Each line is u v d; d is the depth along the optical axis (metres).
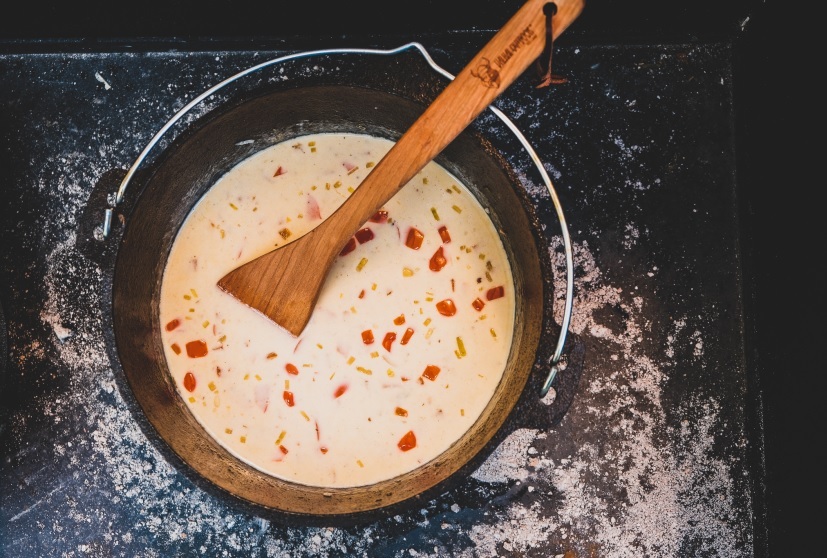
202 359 0.88
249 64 0.90
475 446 0.82
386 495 0.83
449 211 0.90
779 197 0.86
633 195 0.89
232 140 0.86
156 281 0.88
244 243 0.89
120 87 0.90
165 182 0.83
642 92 0.90
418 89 0.82
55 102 0.90
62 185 0.90
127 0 0.88
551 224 0.89
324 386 0.88
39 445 0.88
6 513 0.88
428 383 0.88
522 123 0.90
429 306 0.89
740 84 0.90
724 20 0.90
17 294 0.89
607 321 0.89
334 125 0.89
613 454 0.88
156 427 0.80
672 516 0.88
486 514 0.88
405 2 0.88
